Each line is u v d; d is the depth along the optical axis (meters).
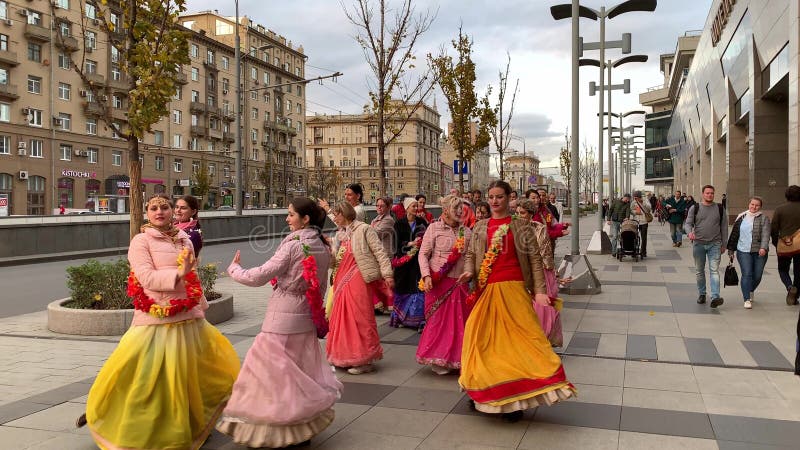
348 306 6.01
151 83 7.66
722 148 40.41
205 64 65.75
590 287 10.72
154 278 3.83
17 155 45.75
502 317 4.56
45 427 4.44
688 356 6.44
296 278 4.18
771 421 4.52
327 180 87.44
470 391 4.53
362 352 5.94
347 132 117.81
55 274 15.24
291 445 4.11
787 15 21.62
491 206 4.84
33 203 47.19
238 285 13.20
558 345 6.70
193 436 3.95
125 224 22.09
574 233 12.09
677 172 77.06
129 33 7.87
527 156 110.56
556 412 4.77
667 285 11.79
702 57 44.06
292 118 83.69
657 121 98.69
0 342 7.27
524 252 4.65
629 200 17.31
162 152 60.53
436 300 6.06
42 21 46.97
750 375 5.73
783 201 26.80
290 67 83.12
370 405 5.00
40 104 47.34
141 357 3.79
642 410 4.79
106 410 3.76
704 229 9.38
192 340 4.01
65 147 49.59
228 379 4.22
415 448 4.09
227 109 69.75
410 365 6.34
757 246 9.09
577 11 12.23
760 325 7.96
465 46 20.22
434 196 123.19
